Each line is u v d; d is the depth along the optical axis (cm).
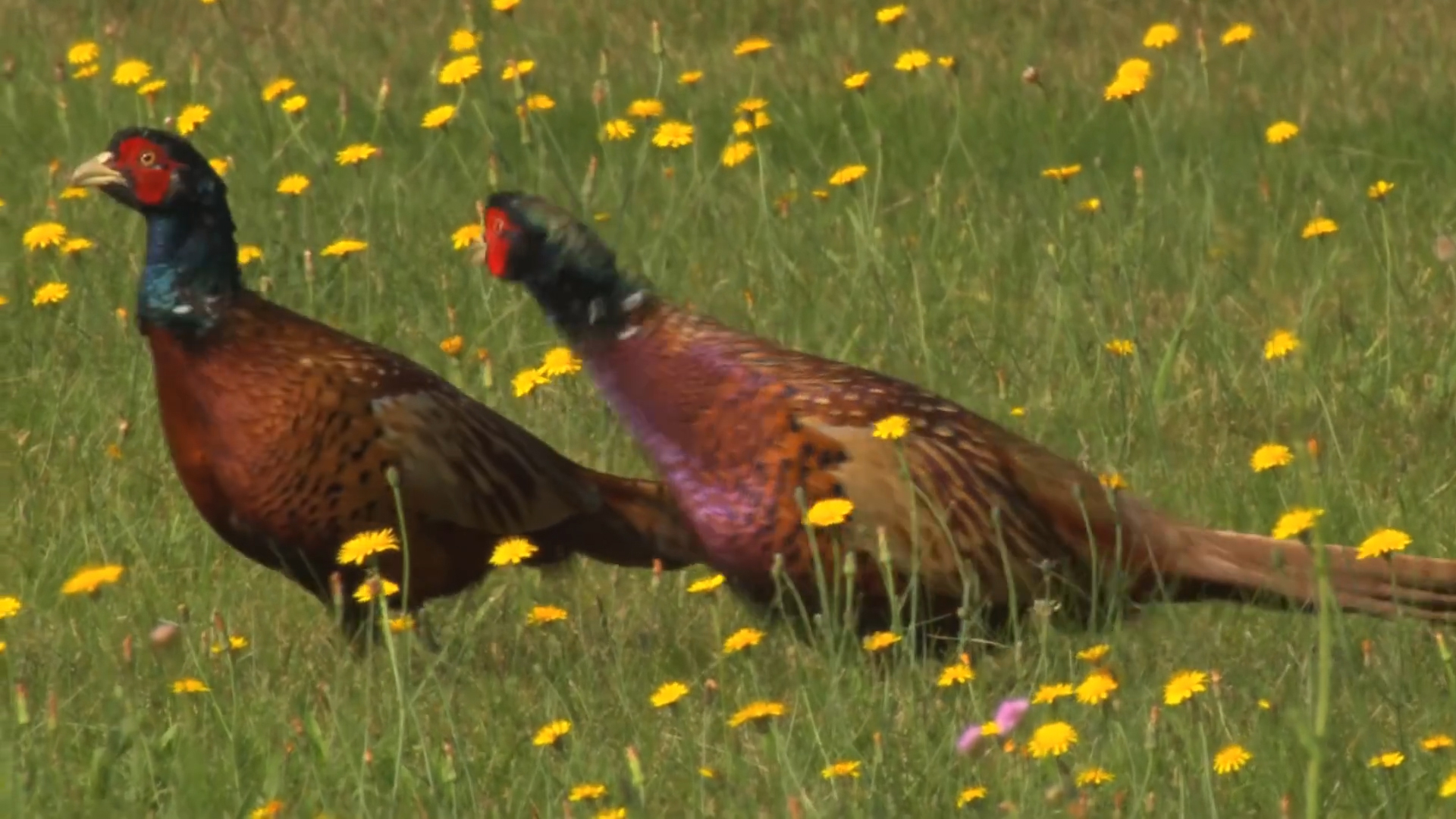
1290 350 1830
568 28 3478
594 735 1370
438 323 2278
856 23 3456
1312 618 1486
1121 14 3469
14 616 1573
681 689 1280
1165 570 1470
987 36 3384
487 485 1557
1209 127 2844
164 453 1958
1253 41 3334
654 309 1485
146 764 1323
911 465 1432
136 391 2053
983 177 2756
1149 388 1970
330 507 1526
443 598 1602
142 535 1769
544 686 1442
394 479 1370
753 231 2541
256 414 1517
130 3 3616
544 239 1491
